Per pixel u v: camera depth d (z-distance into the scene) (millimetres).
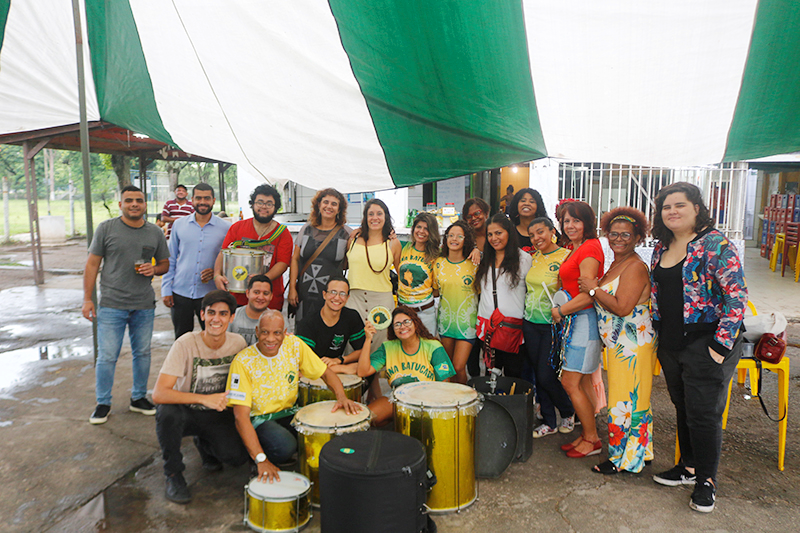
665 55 2914
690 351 3043
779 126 3127
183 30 3775
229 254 4270
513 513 3080
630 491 3314
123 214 4312
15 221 25031
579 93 3205
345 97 3799
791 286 9992
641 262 3350
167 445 3160
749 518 3014
